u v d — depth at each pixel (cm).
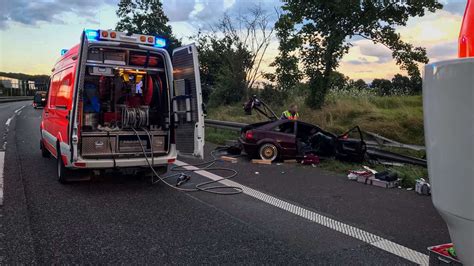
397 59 1530
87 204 581
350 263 392
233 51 2488
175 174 817
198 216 537
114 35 653
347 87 1919
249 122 1683
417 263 393
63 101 703
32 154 995
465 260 212
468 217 196
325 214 554
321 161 979
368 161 946
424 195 668
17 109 3128
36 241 432
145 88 758
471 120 188
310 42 1562
